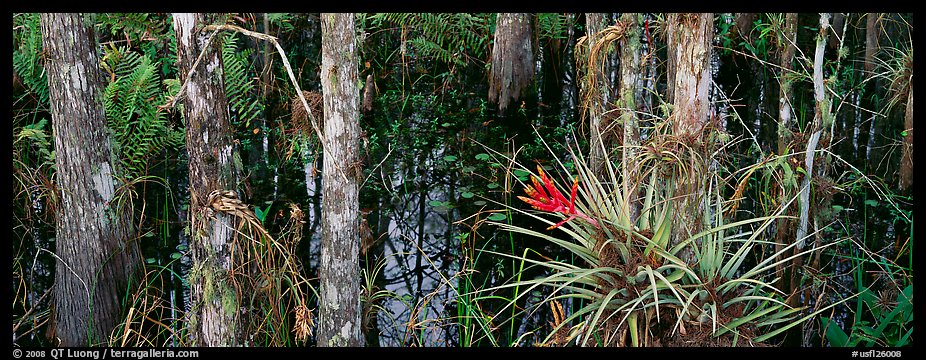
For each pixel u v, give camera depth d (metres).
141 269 4.27
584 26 8.30
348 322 3.29
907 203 5.41
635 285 3.03
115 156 4.10
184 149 6.53
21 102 6.70
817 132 3.80
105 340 3.93
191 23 2.95
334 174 3.17
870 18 6.45
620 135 4.68
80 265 3.90
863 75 6.98
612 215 3.13
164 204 5.59
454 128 7.27
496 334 4.01
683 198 3.06
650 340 3.08
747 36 7.58
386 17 7.86
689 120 3.04
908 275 4.01
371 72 8.34
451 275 4.66
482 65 8.49
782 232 3.84
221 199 3.01
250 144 6.73
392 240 5.14
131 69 6.33
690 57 3.00
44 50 3.83
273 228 5.18
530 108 7.54
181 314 4.15
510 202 5.73
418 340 3.74
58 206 3.98
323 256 3.29
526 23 7.31
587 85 4.83
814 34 7.64
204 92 3.00
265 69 7.40
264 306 3.67
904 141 5.51
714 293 2.96
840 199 5.52
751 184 5.56
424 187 6.00
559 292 4.36
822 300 3.86
